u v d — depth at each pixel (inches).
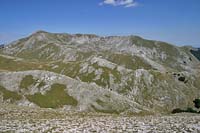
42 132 1366.9
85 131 1358.3
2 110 2023.9
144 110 4591.5
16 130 1407.5
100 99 4443.9
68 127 1476.4
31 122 1633.9
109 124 1549.0
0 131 1384.1
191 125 1462.8
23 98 4237.2
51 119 1766.7
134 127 1434.5
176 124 1501.0
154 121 1635.1
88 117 1923.0
